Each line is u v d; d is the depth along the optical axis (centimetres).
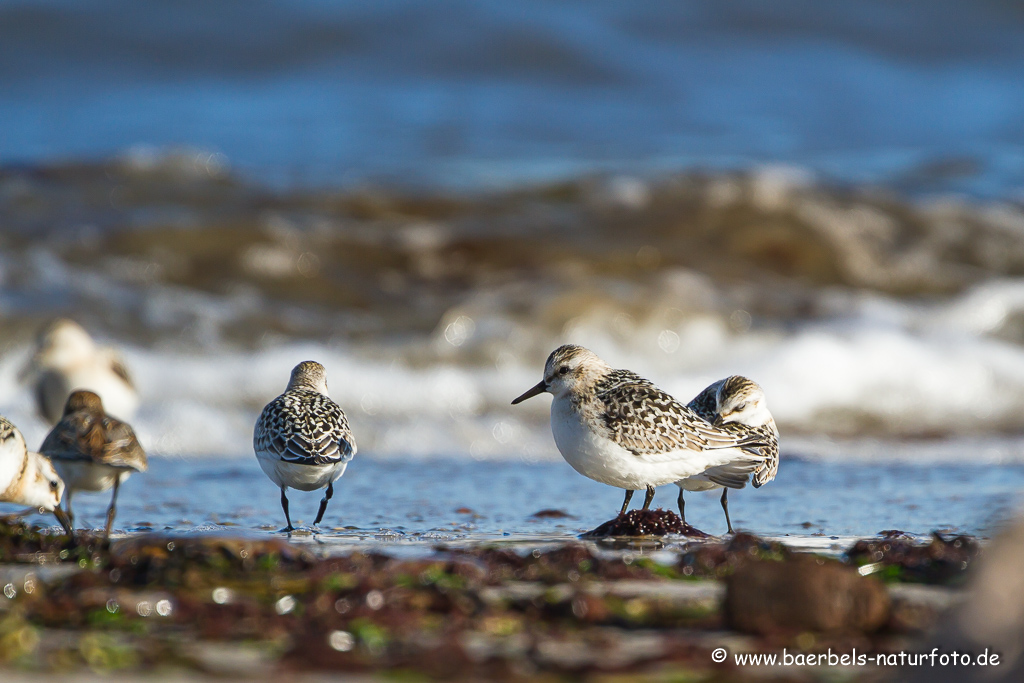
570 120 3597
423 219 2366
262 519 898
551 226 2350
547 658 424
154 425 1358
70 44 3612
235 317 1870
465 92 3750
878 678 391
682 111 3797
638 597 538
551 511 934
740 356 1806
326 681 390
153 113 3434
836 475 1164
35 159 2547
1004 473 1185
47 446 842
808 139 3584
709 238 2312
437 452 1364
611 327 1864
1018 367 1758
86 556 655
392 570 567
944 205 2525
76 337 1229
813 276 2231
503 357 1803
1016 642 327
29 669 398
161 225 2117
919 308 2061
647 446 814
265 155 3016
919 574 601
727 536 807
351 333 1866
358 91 3706
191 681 386
